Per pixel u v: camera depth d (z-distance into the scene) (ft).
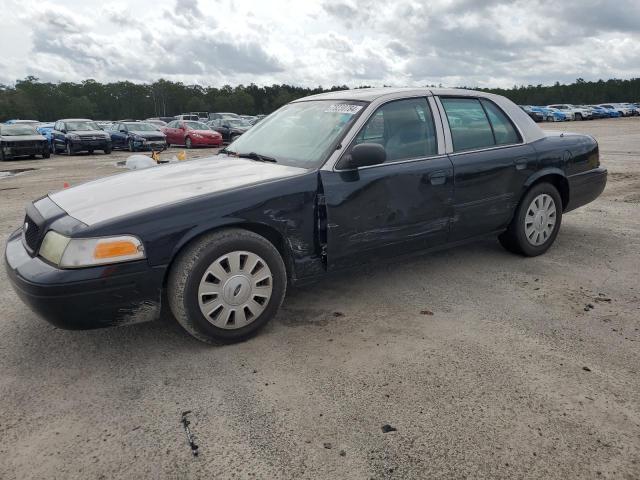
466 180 13.16
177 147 85.20
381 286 13.48
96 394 8.77
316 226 11.05
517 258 15.57
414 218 12.42
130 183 11.45
